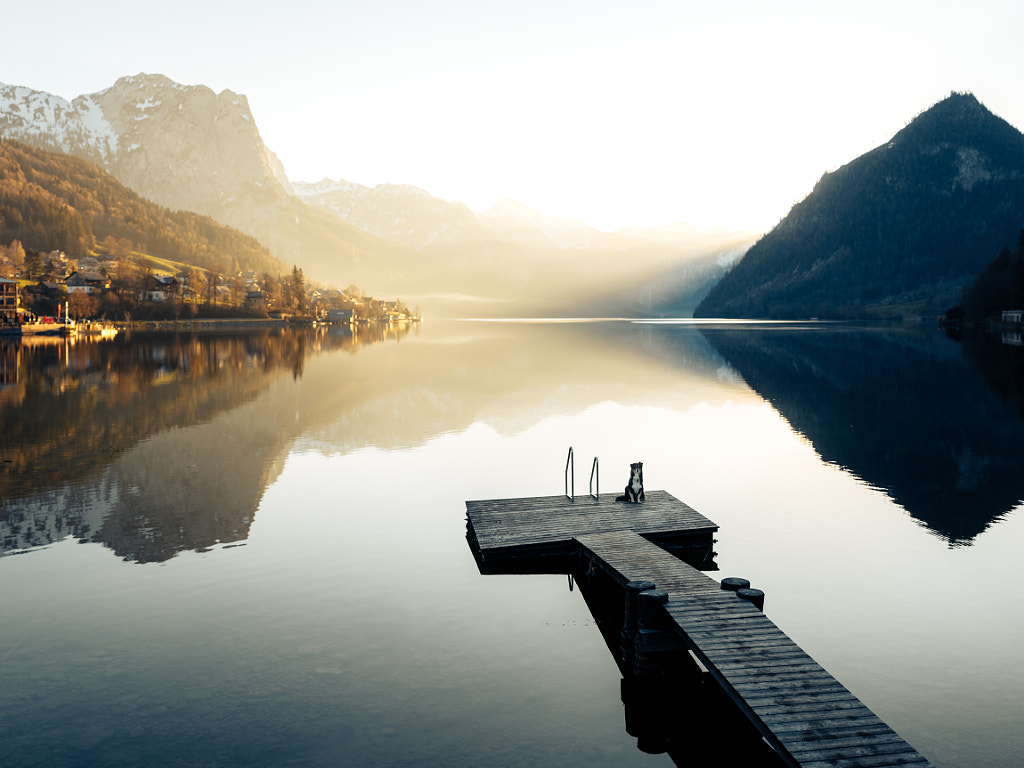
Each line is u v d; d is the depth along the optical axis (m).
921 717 13.80
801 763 10.63
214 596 19.53
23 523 25.64
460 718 13.88
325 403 56.16
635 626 16.25
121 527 25.27
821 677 12.94
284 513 27.22
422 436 43.06
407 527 25.69
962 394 61.53
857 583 20.44
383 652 16.45
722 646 14.05
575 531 23.14
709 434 43.97
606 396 61.31
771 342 149.25
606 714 14.15
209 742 13.05
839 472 34.09
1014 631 17.33
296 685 14.98
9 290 183.75
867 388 66.31
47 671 15.52
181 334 175.75
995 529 25.30
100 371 79.38
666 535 23.16
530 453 38.47
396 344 144.50
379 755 12.73
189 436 42.09
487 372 82.88
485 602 19.30
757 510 27.91
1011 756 12.62
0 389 62.91
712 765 12.63
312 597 19.50
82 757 12.64
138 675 15.35
